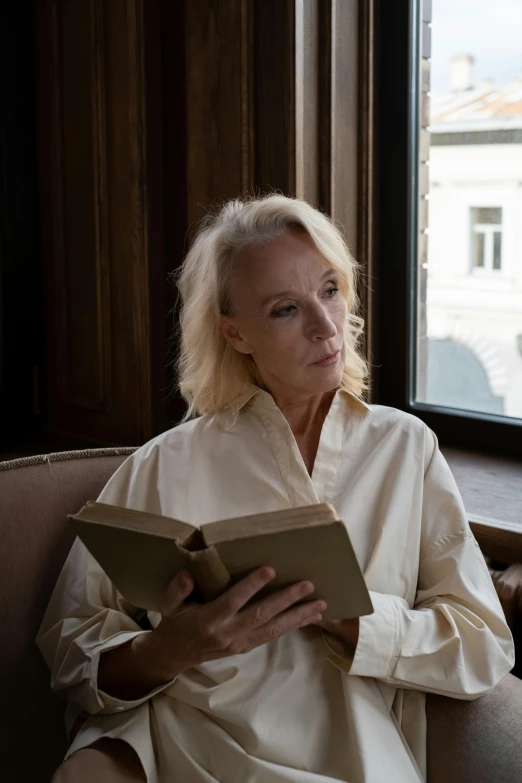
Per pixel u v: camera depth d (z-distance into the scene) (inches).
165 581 38.7
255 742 42.5
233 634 38.1
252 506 48.2
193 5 78.0
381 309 83.2
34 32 92.3
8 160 93.7
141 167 83.7
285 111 73.8
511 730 42.7
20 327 97.3
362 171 79.2
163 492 49.2
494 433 78.2
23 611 52.8
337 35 74.7
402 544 47.3
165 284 85.7
